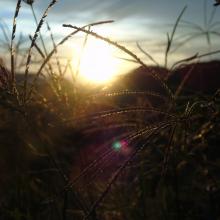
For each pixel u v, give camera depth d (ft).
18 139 9.62
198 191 9.48
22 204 8.64
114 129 9.05
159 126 4.56
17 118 9.48
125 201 9.23
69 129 9.34
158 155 9.03
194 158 8.80
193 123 6.88
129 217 8.89
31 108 8.63
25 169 9.84
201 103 4.88
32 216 8.43
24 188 8.95
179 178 9.39
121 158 7.66
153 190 9.14
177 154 8.05
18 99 5.21
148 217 8.77
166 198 8.79
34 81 5.35
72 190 5.24
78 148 9.47
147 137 4.42
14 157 9.97
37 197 8.86
